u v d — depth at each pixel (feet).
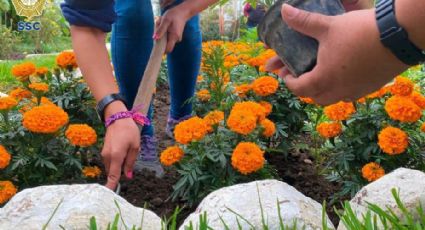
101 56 6.22
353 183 7.04
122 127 5.94
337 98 3.71
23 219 4.20
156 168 8.14
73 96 7.95
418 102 7.13
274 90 7.93
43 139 6.86
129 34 8.11
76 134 6.66
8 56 27.58
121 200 4.57
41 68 8.26
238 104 7.09
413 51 3.24
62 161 7.06
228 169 6.84
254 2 9.06
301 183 8.00
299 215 4.42
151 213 4.61
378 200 4.92
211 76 8.89
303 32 3.53
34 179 7.01
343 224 4.62
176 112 9.62
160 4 7.64
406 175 5.18
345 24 3.35
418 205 4.79
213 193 4.79
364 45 3.29
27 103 7.93
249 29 26.18
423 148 7.34
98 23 6.11
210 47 9.73
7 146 6.91
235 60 10.18
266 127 7.14
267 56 8.88
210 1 7.27
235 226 4.34
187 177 6.68
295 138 8.72
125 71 8.34
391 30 3.18
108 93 6.10
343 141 7.23
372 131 7.08
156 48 6.76
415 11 3.09
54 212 4.16
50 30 32.68
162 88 14.67
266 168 7.20
